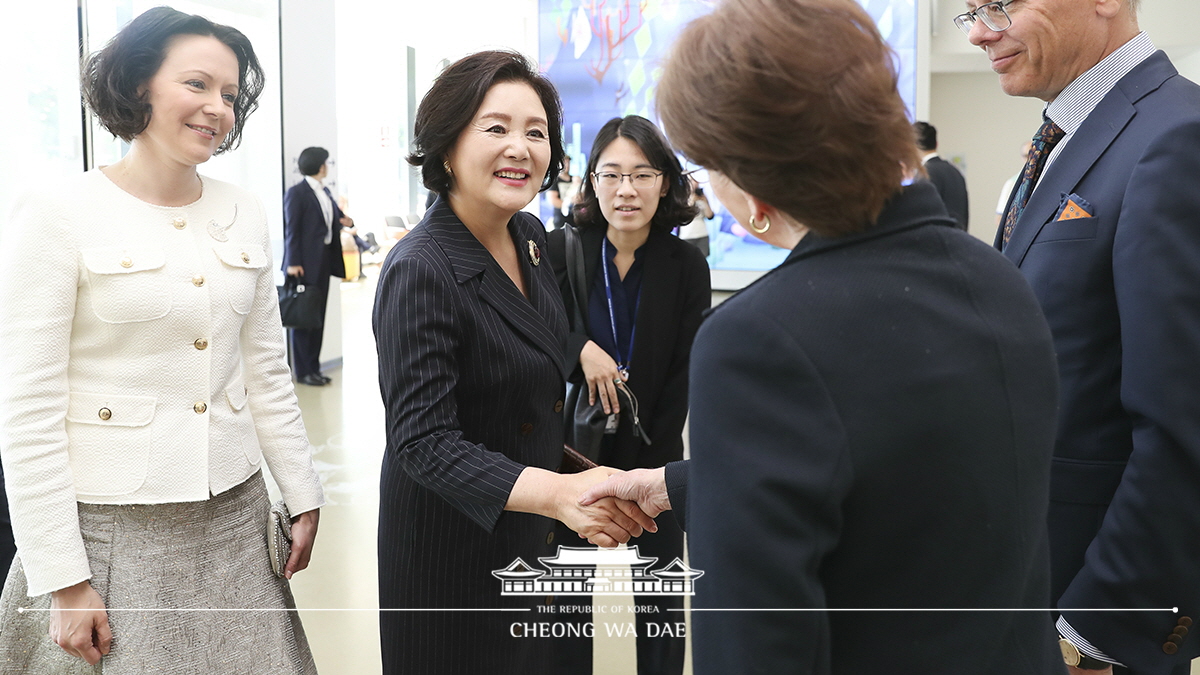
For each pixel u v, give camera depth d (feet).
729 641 2.71
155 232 5.17
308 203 21.39
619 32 33.47
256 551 5.59
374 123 56.54
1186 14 33.37
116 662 4.97
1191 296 4.10
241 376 5.67
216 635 5.26
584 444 7.30
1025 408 2.95
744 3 2.81
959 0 34.71
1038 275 4.82
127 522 5.05
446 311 4.86
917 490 2.77
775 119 2.69
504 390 5.12
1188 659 4.40
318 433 18.07
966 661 2.85
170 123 5.06
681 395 7.61
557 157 5.49
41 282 4.83
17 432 4.74
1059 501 4.82
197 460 5.20
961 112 43.37
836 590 2.93
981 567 2.85
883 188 2.84
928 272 2.91
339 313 25.90
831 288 2.84
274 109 22.15
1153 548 4.20
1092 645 4.46
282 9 21.93
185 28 5.11
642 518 4.61
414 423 4.75
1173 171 4.22
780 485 2.68
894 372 2.75
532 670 5.70
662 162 7.31
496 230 5.36
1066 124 5.07
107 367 5.04
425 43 60.29
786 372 2.74
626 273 7.68
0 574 6.63
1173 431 4.09
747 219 3.25
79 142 16.75
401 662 5.48
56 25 16.29
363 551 11.77
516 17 53.72
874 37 2.79
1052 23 4.83
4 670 5.11
